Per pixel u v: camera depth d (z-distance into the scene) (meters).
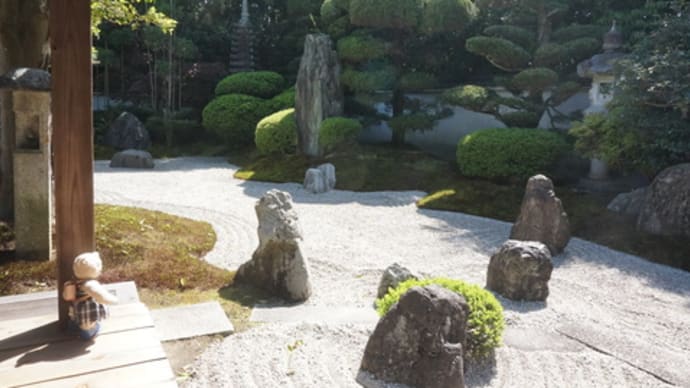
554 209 5.98
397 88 11.26
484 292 3.34
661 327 4.01
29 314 2.73
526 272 4.35
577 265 5.63
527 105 9.47
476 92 9.61
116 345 2.24
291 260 4.17
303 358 3.05
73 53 2.24
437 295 2.81
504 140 8.71
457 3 10.25
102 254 4.67
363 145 11.91
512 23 10.77
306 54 11.55
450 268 5.33
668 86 6.35
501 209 7.91
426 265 5.43
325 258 5.44
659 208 6.40
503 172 8.72
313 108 11.40
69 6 2.20
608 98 8.27
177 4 17.52
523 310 4.19
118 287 3.19
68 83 2.27
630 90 6.84
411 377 2.82
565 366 3.22
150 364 2.10
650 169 6.89
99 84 16.80
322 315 3.78
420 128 10.82
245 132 14.20
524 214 6.18
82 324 2.26
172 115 15.52
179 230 6.04
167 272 4.46
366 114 12.20
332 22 12.17
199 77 16.50
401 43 11.50
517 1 9.98
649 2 8.71
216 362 2.96
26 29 5.54
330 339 3.34
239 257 5.39
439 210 8.14
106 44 16.11
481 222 7.41
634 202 7.04
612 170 8.59
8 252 4.68
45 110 4.45
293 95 13.98
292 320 3.66
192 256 5.17
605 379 3.08
